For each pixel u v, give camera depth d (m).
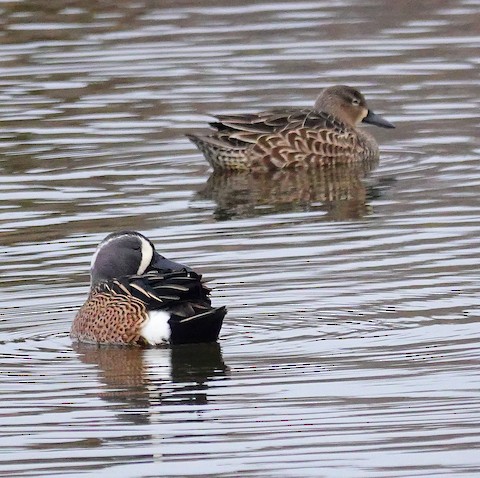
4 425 11.22
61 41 26.83
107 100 23.53
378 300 13.98
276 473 10.16
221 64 25.48
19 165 20.25
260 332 13.27
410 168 20.34
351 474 10.12
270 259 15.52
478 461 10.25
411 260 15.29
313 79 24.61
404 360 12.34
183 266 13.91
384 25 27.75
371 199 18.55
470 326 13.12
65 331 13.66
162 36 27.11
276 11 28.69
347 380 11.92
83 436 10.96
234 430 10.99
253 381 12.02
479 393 11.52
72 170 20.03
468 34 26.94
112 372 12.41
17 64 25.50
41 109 23.09
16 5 28.95
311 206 18.31
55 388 12.05
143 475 10.23
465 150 20.98
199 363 12.58
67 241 16.42
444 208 17.66
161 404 11.59
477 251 15.52
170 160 20.77
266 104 23.23
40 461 10.53
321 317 13.58
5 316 13.97
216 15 28.38
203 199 18.69
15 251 16.05
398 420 11.05
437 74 24.72
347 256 15.55
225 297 14.22
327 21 27.94
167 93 23.91
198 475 10.19
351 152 21.55
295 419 11.14
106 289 13.52
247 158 21.23
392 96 23.69
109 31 27.41
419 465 10.21
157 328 13.17
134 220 17.42
